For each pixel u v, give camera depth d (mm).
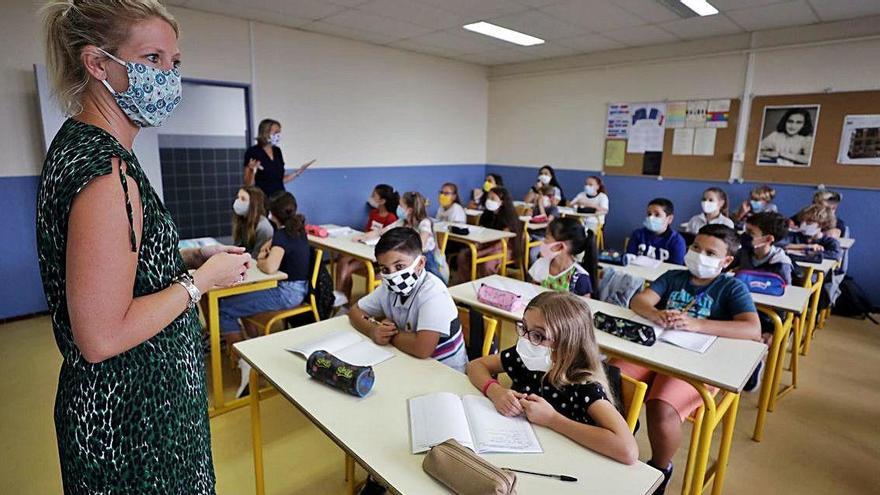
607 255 3018
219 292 2402
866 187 4453
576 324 1300
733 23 4578
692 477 1687
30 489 1883
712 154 5336
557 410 1295
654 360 1653
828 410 2645
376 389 1390
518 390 1429
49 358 3014
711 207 4180
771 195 4609
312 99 5328
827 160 4625
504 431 1183
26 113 3588
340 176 5746
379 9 4281
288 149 5230
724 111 5195
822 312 3840
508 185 7359
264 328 2668
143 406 842
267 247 2826
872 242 4488
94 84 790
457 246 4617
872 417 2580
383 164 6188
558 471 1046
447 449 1016
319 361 1419
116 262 737
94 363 792
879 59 4262
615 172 6160
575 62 6320
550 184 6238
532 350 1343
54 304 790
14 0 3447
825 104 4574
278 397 2600
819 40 4520
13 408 2441
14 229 3643
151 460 869
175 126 4457
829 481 2070
